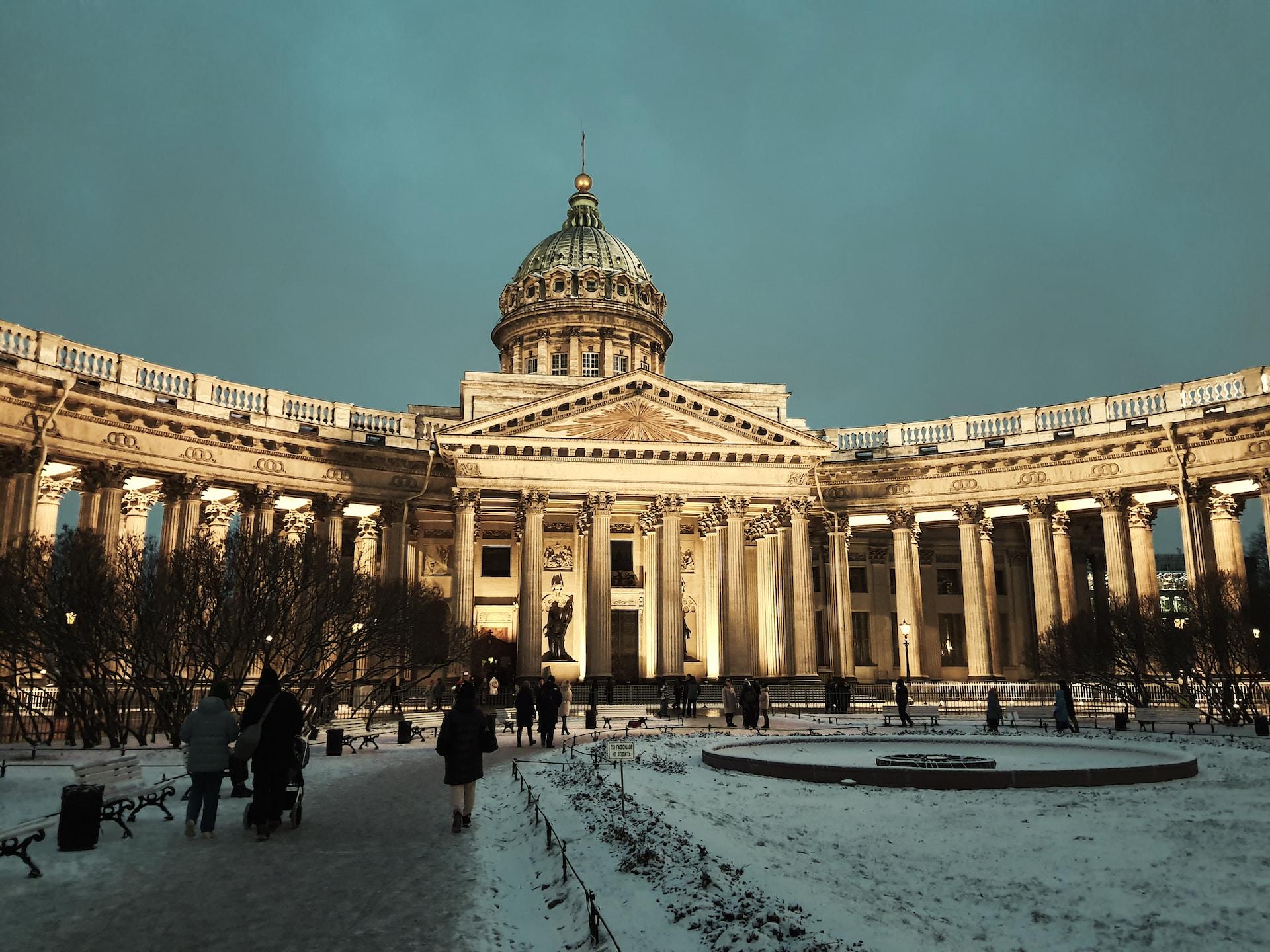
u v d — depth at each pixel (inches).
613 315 3302.2
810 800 746.2
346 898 451.2
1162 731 1411.2
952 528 2787.9
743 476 2385.6
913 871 530.9
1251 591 1712.6
